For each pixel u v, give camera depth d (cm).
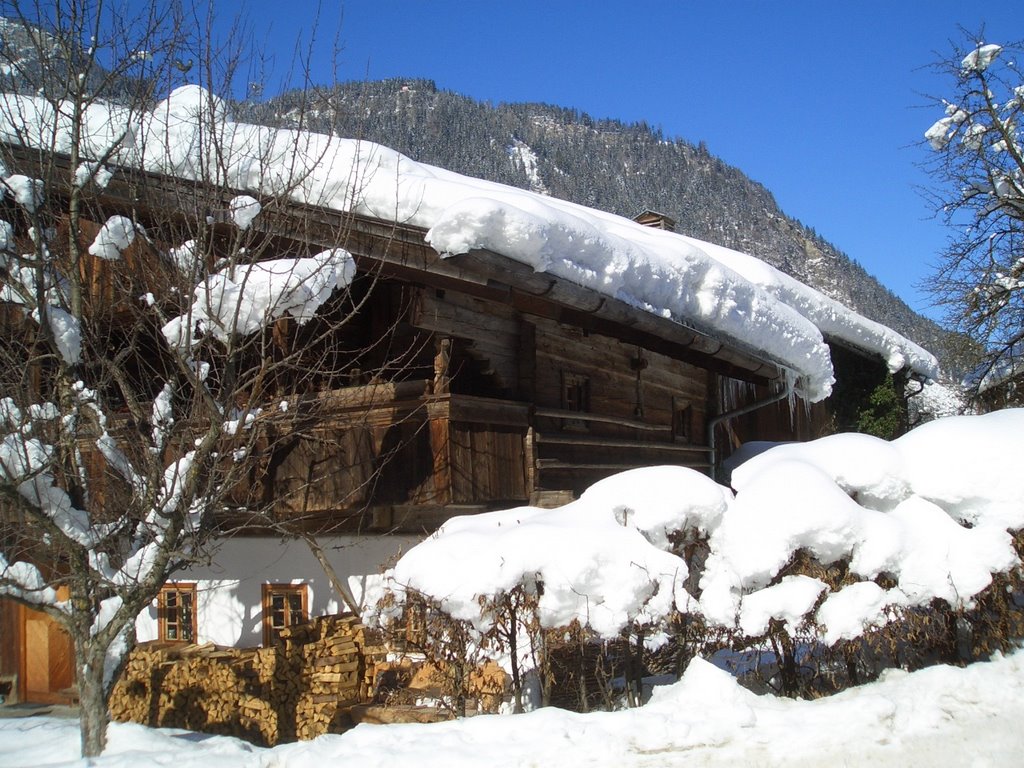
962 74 1481
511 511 683
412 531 833
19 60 694
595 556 561
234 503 714
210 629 988
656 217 1686
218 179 647
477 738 534
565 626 558
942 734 524
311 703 791
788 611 596
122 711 935
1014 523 661
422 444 722
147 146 716
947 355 1585
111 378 699
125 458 617
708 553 704
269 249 753
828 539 628
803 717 551
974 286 1503
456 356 850
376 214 691
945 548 637
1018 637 675
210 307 588
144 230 663
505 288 695
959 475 696
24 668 1138
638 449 1030
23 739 678
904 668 685
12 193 630
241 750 597
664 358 1116
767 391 1311
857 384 1667
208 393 582
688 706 558
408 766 487
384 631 605
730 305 894
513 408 798
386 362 758
